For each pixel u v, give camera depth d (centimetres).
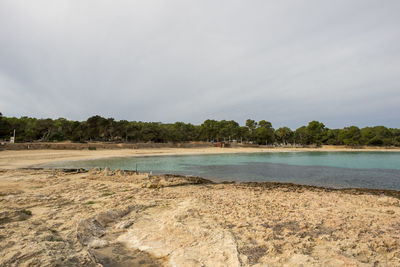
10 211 833
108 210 859
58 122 9162
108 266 500
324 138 13125
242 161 4731
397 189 2003
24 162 3609
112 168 3238
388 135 12988
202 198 1154
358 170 3359
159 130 9988
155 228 716
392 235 681
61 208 963
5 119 7294
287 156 6600
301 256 525
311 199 1215
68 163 3697
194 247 573
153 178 1981
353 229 724
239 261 500
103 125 8812
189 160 4819
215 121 13725
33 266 454
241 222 759
